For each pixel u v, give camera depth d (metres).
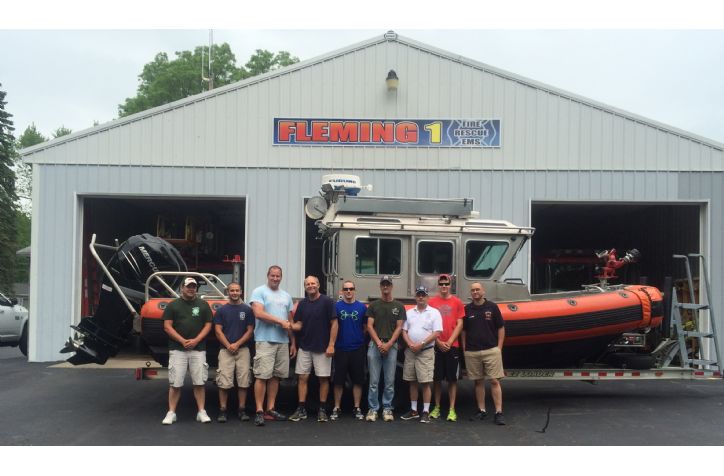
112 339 8.20
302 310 7.41
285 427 7.06
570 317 8.27
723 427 7.29
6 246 37.62
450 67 13.20
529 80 13.10
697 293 14.82
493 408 8.34
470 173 13.14
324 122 13.20
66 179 13.18
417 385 7.62
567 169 13.08
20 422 7.32
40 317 13.00
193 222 17.47
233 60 42.38
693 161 13.02
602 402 8.82
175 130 13.23
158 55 44.72
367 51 13.23
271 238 13.17
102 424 7.21
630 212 18.91
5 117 38.41
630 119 13.08
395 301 7.47
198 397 7.32
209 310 7.33
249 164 13.22
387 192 13.14
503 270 8.33
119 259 8.30
